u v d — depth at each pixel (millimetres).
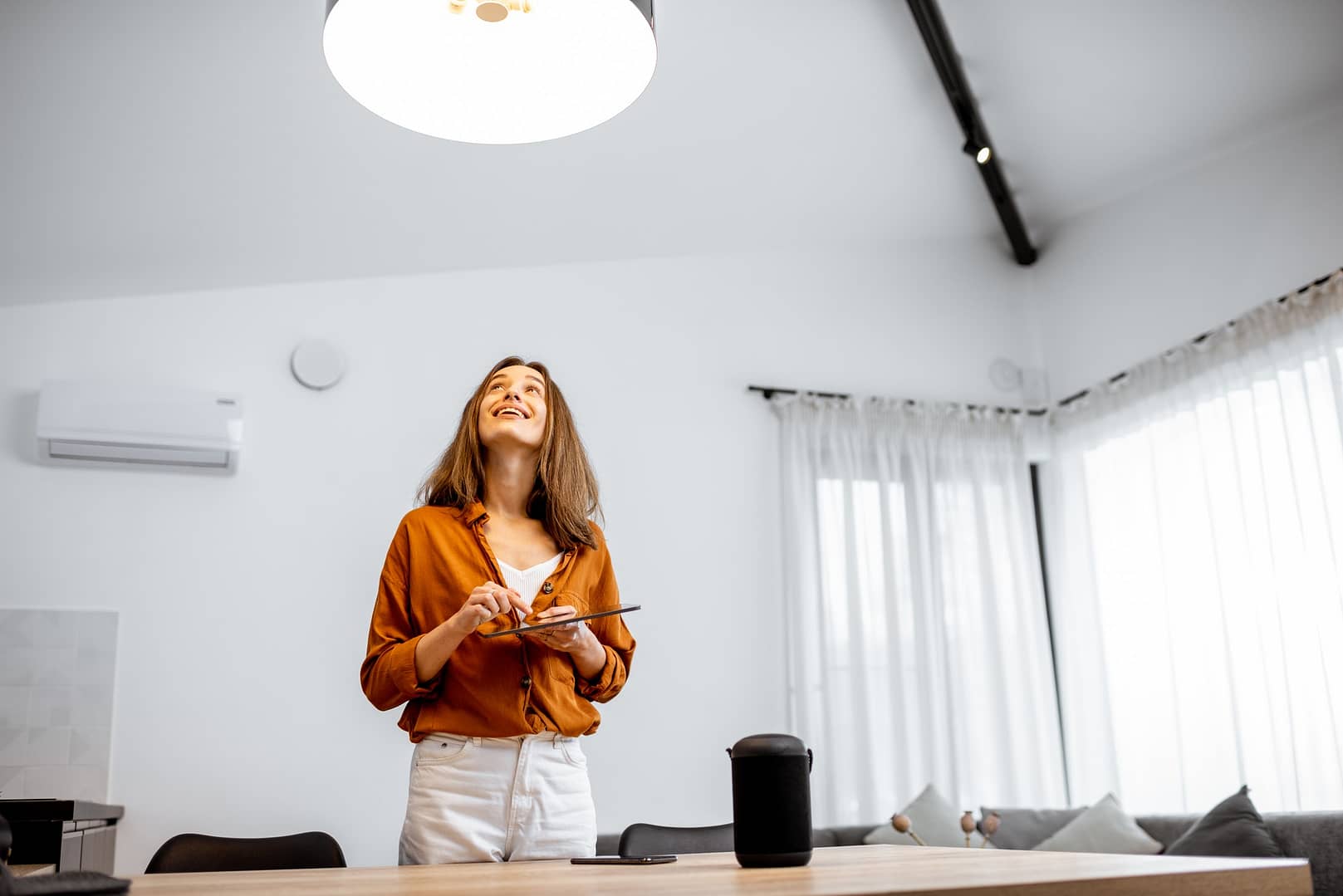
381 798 3639
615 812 3863
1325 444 3627
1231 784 3875
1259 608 3797
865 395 4672
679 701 4047
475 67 1863
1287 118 3893
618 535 4141
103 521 3621
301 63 2920
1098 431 4617
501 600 1487
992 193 4621
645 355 4371
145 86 2867
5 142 2934
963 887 781
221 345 3846
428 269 4109
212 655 3607
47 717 3430
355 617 3764
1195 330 4238
